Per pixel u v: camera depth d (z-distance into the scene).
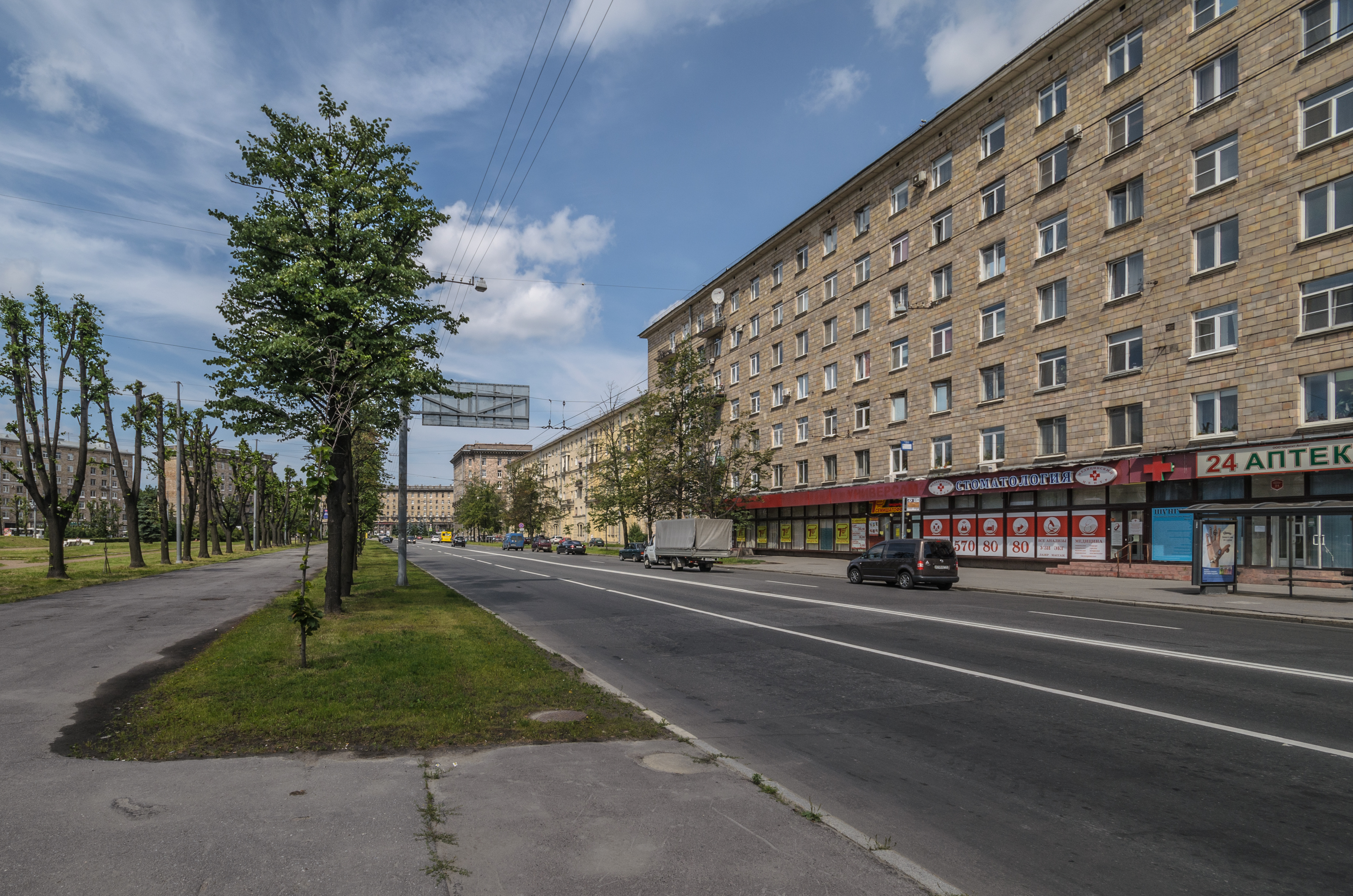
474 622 12.73
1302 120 20.12
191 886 3.36
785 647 10.88
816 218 42.59
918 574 21.97
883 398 36.41
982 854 4.05
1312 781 5.10
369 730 6.02
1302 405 19.88
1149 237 23.98
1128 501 24.75
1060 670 8.91
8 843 3.80
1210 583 18.58
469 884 3.44
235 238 14.14
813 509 41.62
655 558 36.53
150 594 18.67
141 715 6.46
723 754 5.68
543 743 5.78
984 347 30.50
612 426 63.97
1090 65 26.30
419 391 15.48
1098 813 4.61
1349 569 18.56
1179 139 23.20
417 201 15.52
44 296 24.02
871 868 3.73
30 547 56.78
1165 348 23.30
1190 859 3.97
